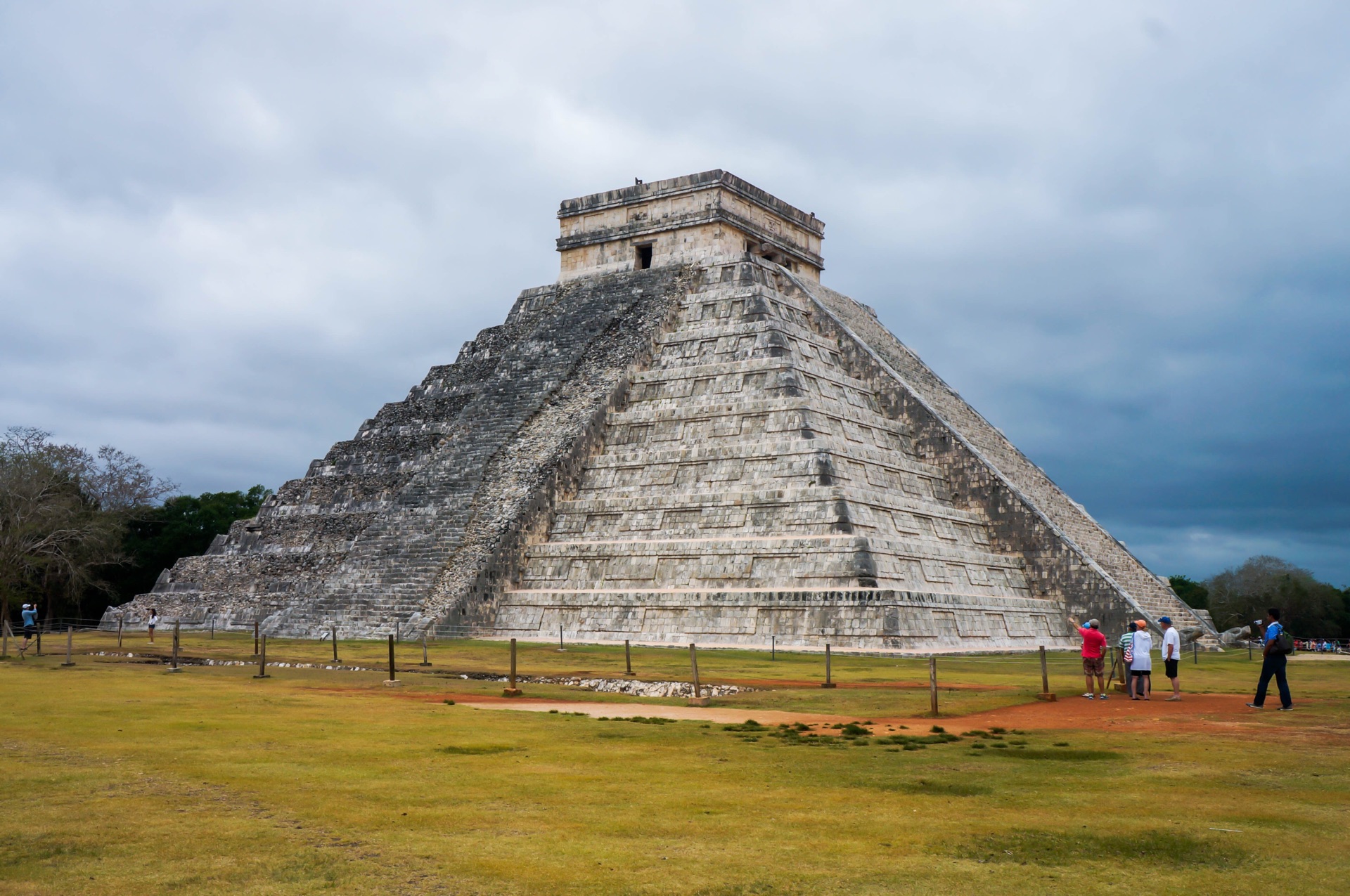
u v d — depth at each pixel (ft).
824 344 176.96
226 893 28.94
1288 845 33.55
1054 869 31.27
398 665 100.78
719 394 162.71
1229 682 92.94
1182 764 47.06
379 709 65.05
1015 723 61.26
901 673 96.22
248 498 268.82
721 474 151.74
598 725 58.85
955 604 135.64
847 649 126.62
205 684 81.10
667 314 180.34
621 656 113.60
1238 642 168.25
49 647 126.93
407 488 170.19
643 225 197.16
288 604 175.94
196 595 196.44
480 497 162.09
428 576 150.92
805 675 92.53
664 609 139.64
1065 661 116.37
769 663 106.42
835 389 165.99
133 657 109.70
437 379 209.46
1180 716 64.49
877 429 165.17
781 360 158.30
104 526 218.79
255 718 59.72
